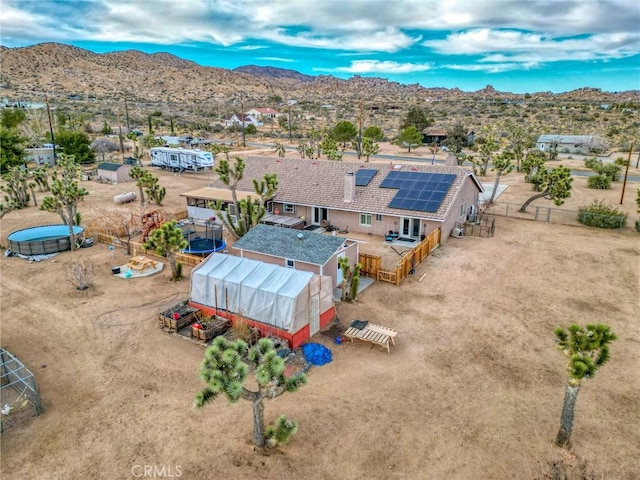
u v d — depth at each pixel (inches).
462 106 7731.3
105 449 538.9
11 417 595.2
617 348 754.2
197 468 508.7
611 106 6619.1
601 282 1025.5
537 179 1659.7
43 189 2049.7
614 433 558.6
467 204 1499.8
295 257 951.0
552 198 1539.1
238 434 559.8
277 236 1037.2
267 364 474.3
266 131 5393.7
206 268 868.0
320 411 598.5
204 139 3826.3
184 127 5265.8
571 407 518.0
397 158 2984.7
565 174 1501.0
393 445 540.7
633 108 6200.8
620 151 3353.8
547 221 1531.7
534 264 1135.6
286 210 1535.4
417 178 1421.0
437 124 5334.6
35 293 979.3
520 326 829.2
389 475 498.0
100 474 502.3
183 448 538.6
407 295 962.1
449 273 1080.8
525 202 1704.0
